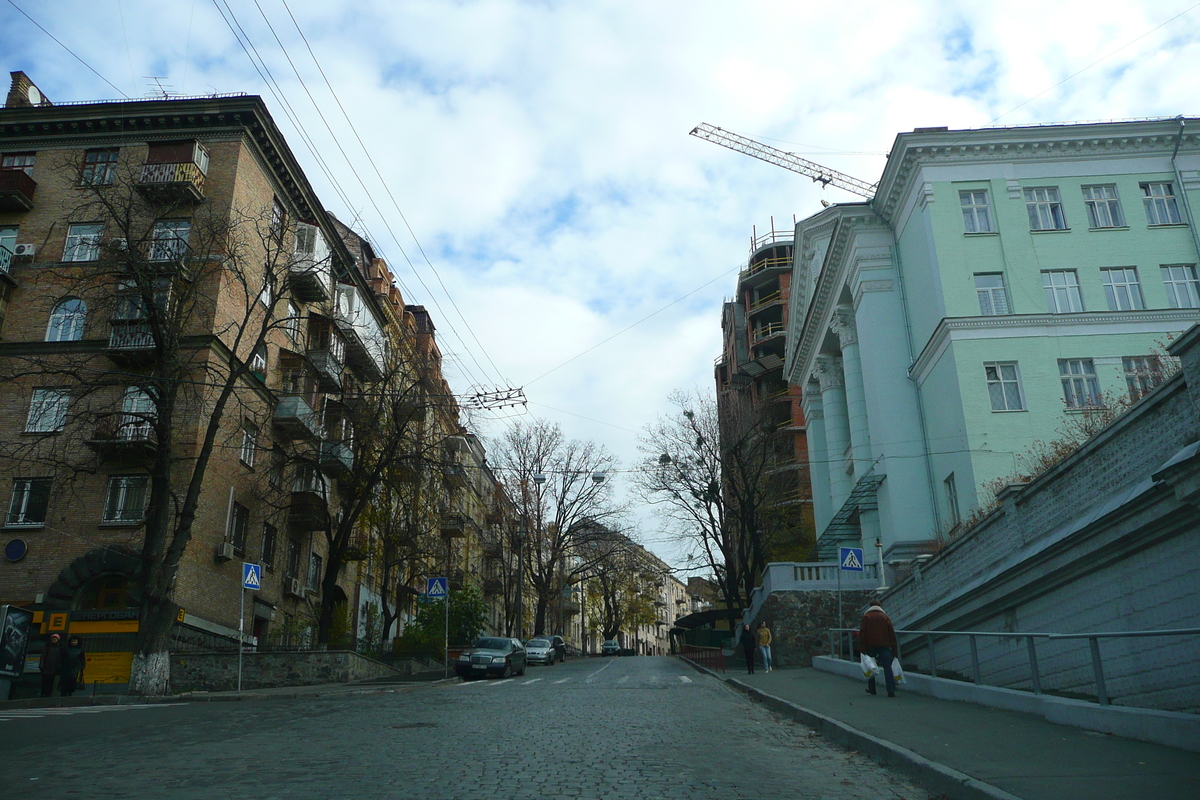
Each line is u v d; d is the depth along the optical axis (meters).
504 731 12.30
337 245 37.78
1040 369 32.50
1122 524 13.00
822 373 50.12
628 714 14.80
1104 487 14.61
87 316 25.78
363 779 8.27
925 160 35.78
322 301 35.97
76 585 27.14
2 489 28.27
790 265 69.56
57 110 31.22
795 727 13.42
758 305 71.69
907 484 36.22
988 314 33.44
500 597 71.94
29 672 26.02
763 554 49.03
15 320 29.91
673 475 45.34
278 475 32.91
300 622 33.84
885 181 38.62
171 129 31.53
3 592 27.33
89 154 31.72
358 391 34.78
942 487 34.78
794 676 23.67
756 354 70.44
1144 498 12.27
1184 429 12.43
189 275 25.47
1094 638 10.72
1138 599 12.98
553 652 47.59
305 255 32.94
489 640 31.39
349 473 32.16
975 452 31.70
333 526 34.81
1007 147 35.50
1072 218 34.75
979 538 19.89
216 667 25.02
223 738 11.54
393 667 33.34
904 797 7.87
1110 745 9.35
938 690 15.65
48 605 26.95
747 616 38.97
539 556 55.00
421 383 30.94
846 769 9.46
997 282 34.28
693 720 14.02
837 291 44.38
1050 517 16.47
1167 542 12.31
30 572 27.42
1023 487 17.47
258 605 31.30
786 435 60.41
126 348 28.34
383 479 30.53
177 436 28.09
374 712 15.41
